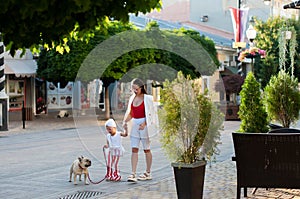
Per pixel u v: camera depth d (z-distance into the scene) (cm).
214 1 4556
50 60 2322
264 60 3334
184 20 4653
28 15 238
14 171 970
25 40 273
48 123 2366
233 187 750
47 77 2370
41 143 1507
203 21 4581
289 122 995
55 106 2836
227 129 1919
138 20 3147
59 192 759
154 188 771
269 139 558
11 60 2469
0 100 1972
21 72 2442
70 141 1535
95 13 258
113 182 832
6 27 254
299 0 1049
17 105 2584
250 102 805
